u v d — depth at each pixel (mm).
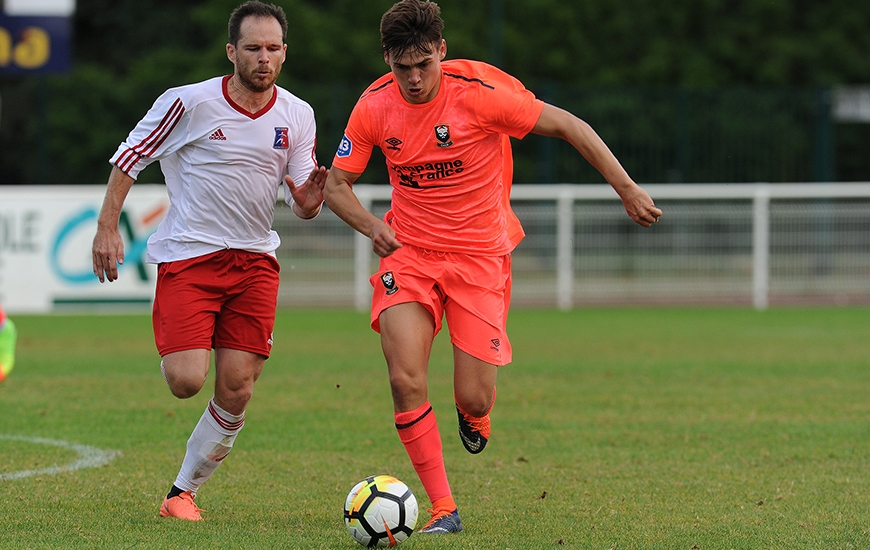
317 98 98438
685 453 25078
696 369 40156
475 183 18484
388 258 18938
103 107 114438
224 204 18562
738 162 92125
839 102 90000
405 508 16750
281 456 24484
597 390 34969
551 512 19406
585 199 73250
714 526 18328
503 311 19141
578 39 121562
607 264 73938
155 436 26766
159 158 18750
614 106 95500
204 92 18375
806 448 25625
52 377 37531
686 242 74062
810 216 74188
